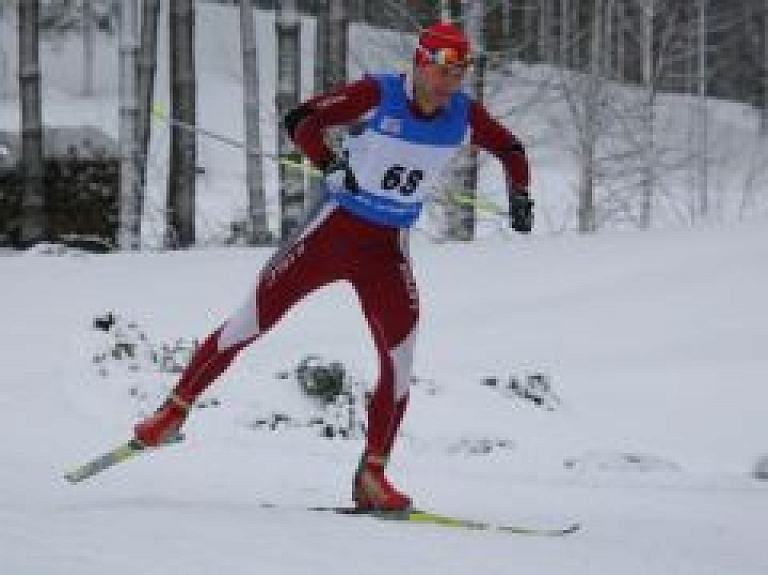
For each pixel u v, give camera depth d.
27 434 15.31
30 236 40.28
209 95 90.06
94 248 42.62
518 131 58.44
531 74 64.31
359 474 11.30
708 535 11.73
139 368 19.08
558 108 70.50
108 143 44.47
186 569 7.37
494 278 27.31
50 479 12.39
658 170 67.06
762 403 20.23
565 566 8.59
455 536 9.50
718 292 25.31
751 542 11.40
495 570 8.24
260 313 11.06
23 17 39.88
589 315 24.25
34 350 19.94
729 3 107.31
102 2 100.25
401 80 10.75
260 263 29.59
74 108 87.19
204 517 9.41
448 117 10.88
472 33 42.00
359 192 10.91
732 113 105.69
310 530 9.12
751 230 31.17
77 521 8.81
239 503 11.82
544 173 73.69
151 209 50.34
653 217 67.38
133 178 38.03
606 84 56.81
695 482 16.38
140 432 11.09
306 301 25.08
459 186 40.34
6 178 42.03
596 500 13.95
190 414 17.19
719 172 80.50
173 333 21.95
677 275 26.66
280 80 40.34
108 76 96.56
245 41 41.44
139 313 23.47
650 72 67.56
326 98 10.70
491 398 19.56
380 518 10.55
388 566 8.04
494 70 50.41
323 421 17.80
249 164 41.56
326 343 21.64
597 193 62.38
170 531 8.61
